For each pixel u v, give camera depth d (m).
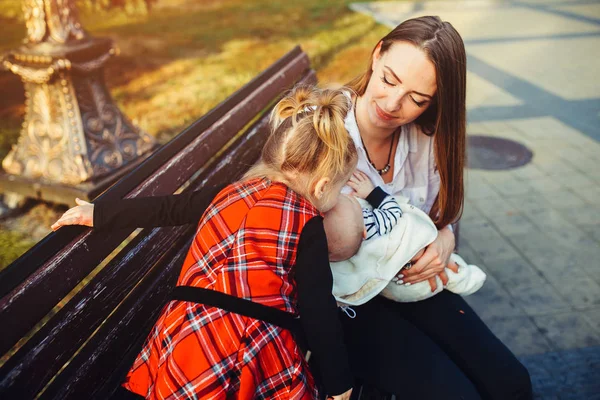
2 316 1.26
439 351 1.92
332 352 1.46
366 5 12.40
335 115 1.47
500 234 4.10
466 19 11.47
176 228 2.03
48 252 1.46
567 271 3.66
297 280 1.49
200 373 1.41
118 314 1.71
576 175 5.02
